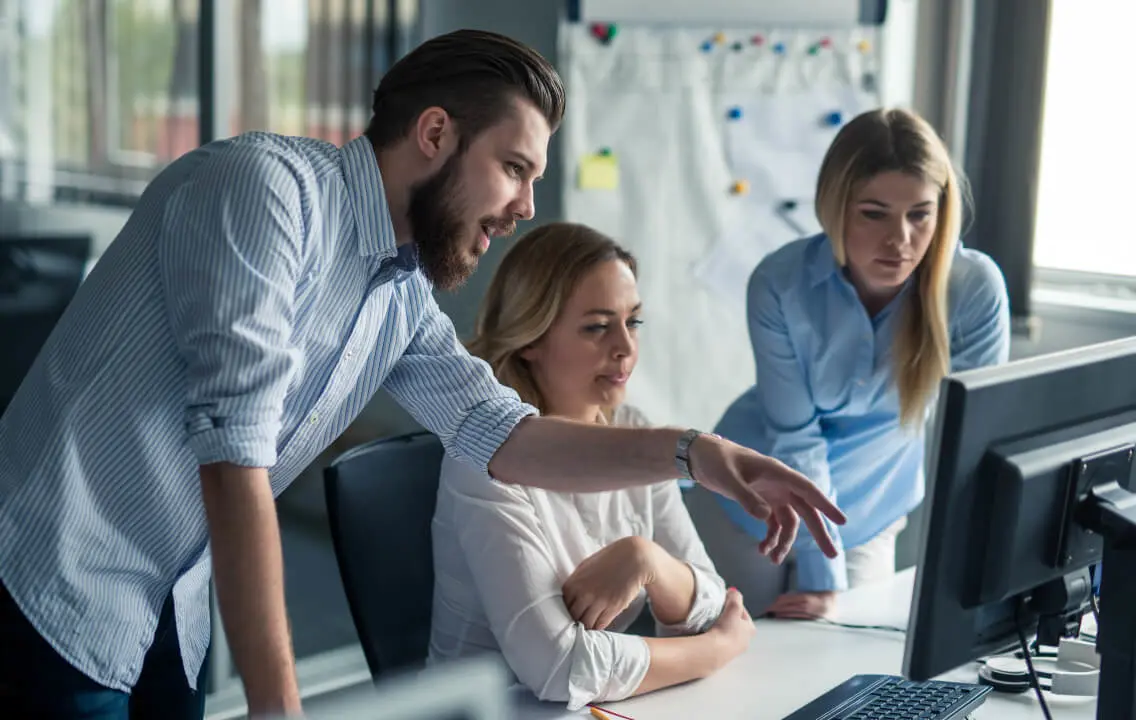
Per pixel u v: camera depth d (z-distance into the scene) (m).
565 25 3.12
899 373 2.14
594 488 1.45
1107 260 3.54
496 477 1.52
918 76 3.63
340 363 1.32
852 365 2.13
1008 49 3.39
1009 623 1.19
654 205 3.22
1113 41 3.44
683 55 3.21
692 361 3.30
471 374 1.52
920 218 2.00
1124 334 3.29
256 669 1.10
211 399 1.11
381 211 1.27
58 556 1.21
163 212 1.20
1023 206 3.40
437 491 1.76
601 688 1.45
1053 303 3.45
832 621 1.79
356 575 1.65
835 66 3.37
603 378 1.73
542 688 1.45
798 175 3.34
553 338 1.72
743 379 3.36
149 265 1.20
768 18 3.28
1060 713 1.40
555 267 1.71
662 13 3.18
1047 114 3.61
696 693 1.49
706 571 1.78
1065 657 1.51
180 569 1.32
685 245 3.26
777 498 1.34
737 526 2.19
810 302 2.12
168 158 2.84
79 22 2.71
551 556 1.57
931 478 1.06
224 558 1.10
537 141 1.27
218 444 1.10
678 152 3.23
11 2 2.63
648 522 1.77
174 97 2.81
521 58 1.25
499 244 3.12
